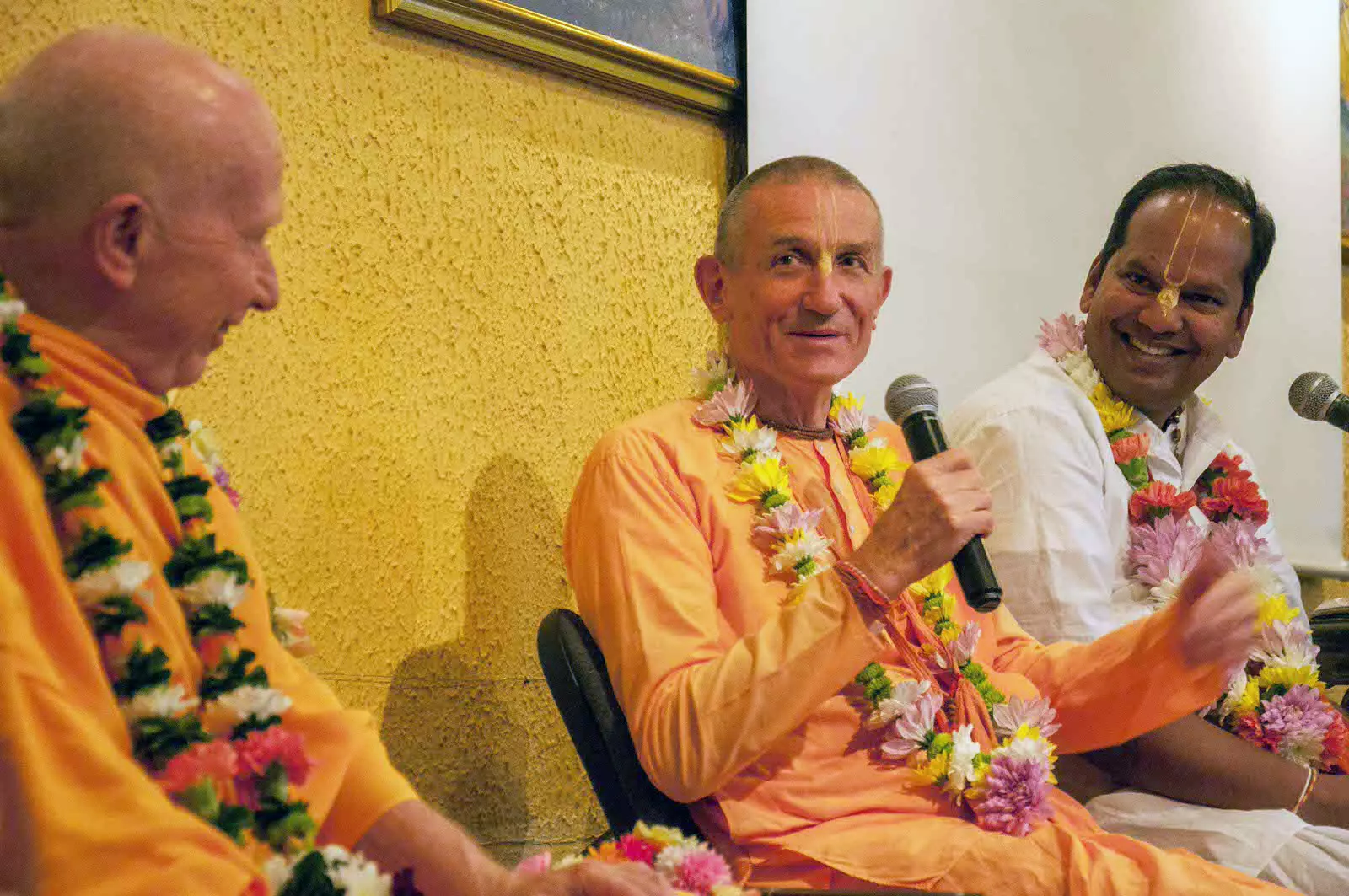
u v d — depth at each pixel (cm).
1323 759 254
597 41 278
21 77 150
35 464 140
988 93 345
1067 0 364
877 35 322
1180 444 288
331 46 245
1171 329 270
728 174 311
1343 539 451
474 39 263
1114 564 263
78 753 128
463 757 262
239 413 232
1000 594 200
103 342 151
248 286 158
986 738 213
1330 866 219
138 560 145
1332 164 445
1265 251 282
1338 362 447
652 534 210
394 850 159
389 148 253
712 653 202
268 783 149
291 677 161
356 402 247
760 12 303
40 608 135
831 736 206
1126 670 228
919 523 197
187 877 127
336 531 244
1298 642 264
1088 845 195
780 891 175
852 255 229
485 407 266
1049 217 359
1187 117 397
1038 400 262
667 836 183
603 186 287
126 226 149
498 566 268
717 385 232
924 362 329
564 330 279
